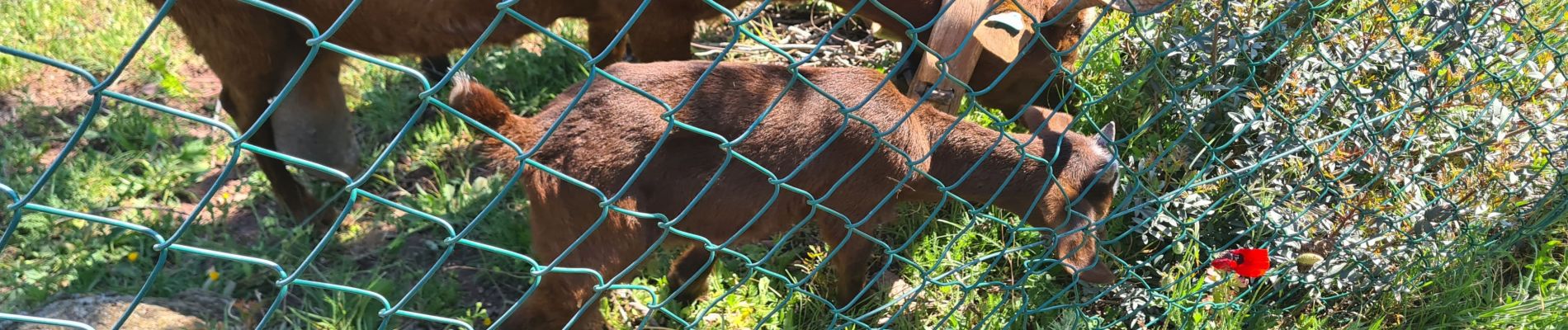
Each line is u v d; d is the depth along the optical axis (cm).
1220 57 362
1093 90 412
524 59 456
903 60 192
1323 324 339
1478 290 348
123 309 300
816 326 345
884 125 304
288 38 335
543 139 157
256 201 381
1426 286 352
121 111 409
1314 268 333
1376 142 309
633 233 282
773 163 295
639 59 408
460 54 453
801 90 302
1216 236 353
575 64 461
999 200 334
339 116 367
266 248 353
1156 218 322
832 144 300
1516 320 336
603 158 274
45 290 317
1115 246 362
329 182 377
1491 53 311
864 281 350
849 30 507
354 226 370
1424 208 329
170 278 334
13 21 454
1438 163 353
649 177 284
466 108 262
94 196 372
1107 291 322
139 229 132
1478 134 351
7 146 388
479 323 336
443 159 412
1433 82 349
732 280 357
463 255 365
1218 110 371
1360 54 357
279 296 155
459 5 336
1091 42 421
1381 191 348
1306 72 350
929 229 379
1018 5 195
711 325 340
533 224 284
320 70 350
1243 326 337
